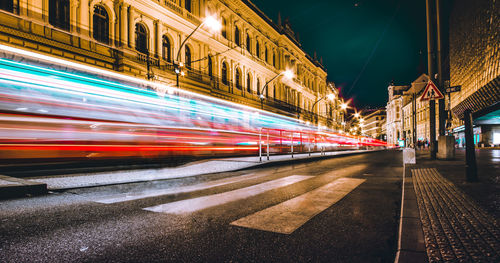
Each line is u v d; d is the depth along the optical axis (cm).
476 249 199
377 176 695
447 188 448
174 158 1096
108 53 1612
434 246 207
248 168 872
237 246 235
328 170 852
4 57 1070
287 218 318
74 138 940
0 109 962
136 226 288
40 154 818
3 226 283
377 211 349
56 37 1372
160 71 1838
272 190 497
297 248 231
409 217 286
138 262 204
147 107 1692
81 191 484
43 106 1136
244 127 2873
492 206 321
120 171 759
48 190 475
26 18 1252
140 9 1828
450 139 1085
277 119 3619
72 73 1289
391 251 224
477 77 2170
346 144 3158
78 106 1291
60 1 1428
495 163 852
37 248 227
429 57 1145
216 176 698
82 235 259
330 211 349
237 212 344
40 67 1150
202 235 262
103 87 1427
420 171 723
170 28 2091
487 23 1878
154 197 434
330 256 215
